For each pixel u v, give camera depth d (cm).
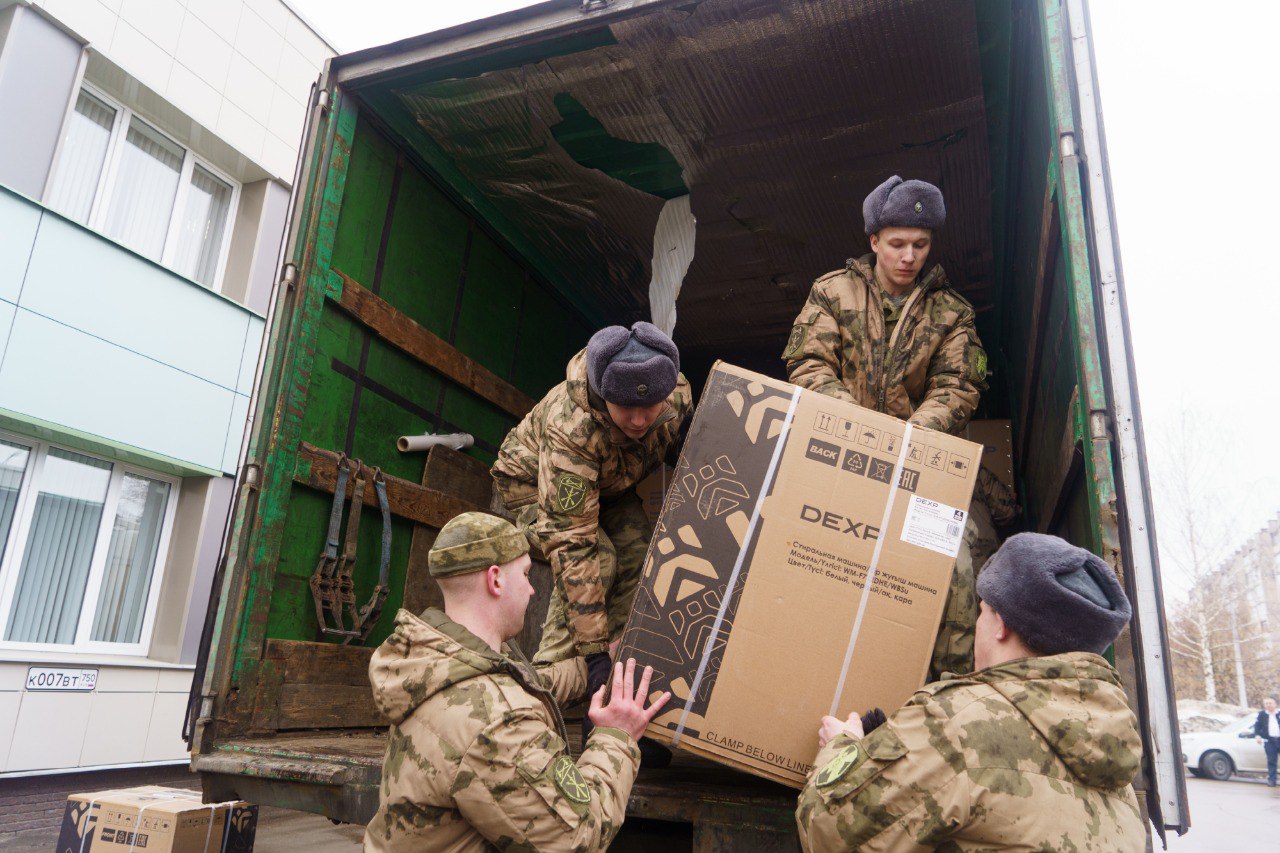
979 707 115
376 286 279
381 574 261
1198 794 1039
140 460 637
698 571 150
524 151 315
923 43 255
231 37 718
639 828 161
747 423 157
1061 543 125
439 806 126
